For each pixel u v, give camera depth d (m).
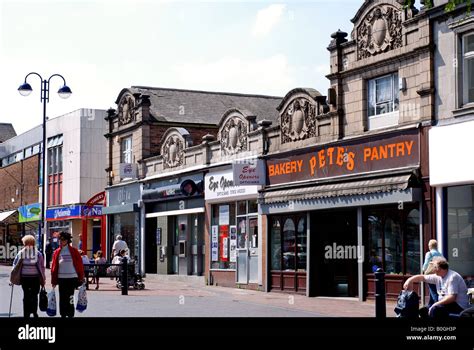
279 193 25.50
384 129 21.84
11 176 60.44
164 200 34.78
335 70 23.70
